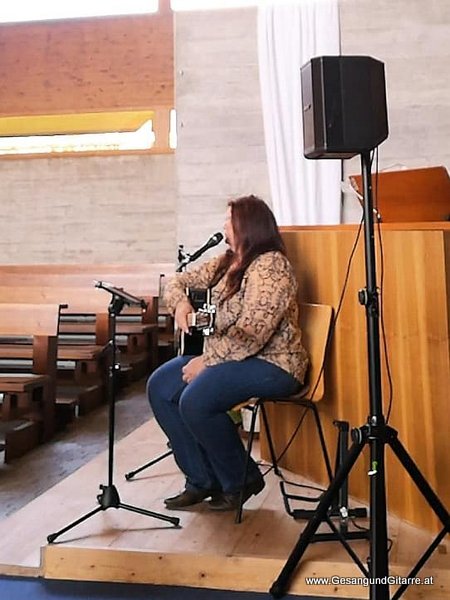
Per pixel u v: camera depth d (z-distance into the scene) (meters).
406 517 2.13
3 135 7.18
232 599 1.80
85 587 1.88
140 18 6.87
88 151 7.05
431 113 3.93
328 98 1.67
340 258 2.38
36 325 3.61
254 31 4.12
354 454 1.67
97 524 2.12
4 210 7.16
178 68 4.19
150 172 6.98
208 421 2.11
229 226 2.26
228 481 2.18
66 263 7.07
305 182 3.98
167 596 1.82
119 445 3.17
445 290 2.02
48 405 3.52
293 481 2.57
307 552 1.88
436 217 2.54
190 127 4.17
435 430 2.03
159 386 2.33
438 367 2.03
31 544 2.04
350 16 4.00
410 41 3.96
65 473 2.96
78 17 6.93
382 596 1.54
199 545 1.94
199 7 4.18
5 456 3.20
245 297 2.13
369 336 1.65
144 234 6.99
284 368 2.13
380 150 3.96
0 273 5.51
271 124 4.02
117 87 6.95
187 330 2.25
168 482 2.56
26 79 7.04
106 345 4.27
